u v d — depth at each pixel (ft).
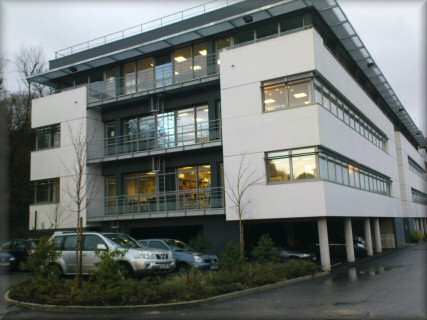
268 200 62.69
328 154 64.59
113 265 36.50
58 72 90.84
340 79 74.59
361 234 106.42
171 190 78.89
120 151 84.48
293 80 63.16
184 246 57.88
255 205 63.52
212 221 72.90
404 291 39.22
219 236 71.87
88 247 46.65
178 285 37.09
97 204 83.46
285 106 63.41
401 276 50.85
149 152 77.61
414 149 165.37
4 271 61.72
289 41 63.93
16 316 31.58
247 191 64.39
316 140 60.18
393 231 109.81
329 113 65.82
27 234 87.04
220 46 76.54
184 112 79.51
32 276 40.68
